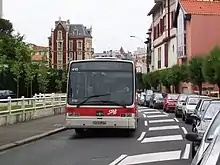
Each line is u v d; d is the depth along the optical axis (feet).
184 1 190.90
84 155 50.80
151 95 183.42
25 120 95.40
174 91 204.64
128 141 64.75
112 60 68.74
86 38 460.96
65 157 49.37
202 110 61.11
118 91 67.77
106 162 45.60
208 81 131.23
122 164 44.47
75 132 78.07
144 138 68.54
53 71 236.02
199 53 165.07
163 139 66.90
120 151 54.03
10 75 215.51
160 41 255.70
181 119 110.52
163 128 85.71
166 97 146.41
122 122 67.15
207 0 198.18
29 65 206.80
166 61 239.09
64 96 133.28
